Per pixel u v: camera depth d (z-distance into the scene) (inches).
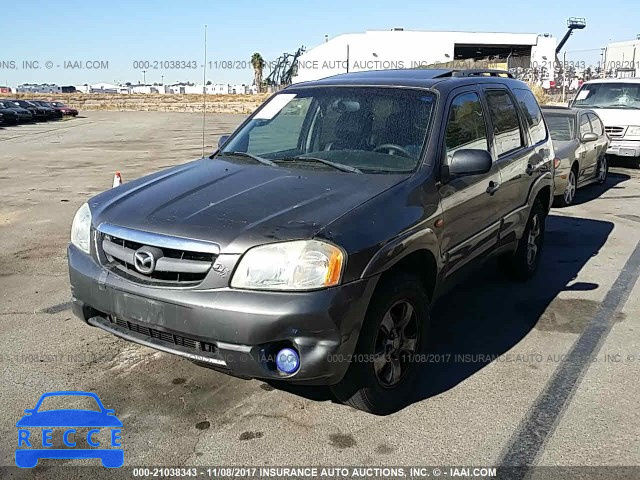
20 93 3260.3
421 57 2251.5
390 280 138.5
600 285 238.5
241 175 158.7
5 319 202.5
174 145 931.3
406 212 142.8
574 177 409.4
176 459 127.8
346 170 158.4
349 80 190.5
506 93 215.3
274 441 133.9
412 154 161.0
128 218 139.2
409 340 149.0
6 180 546.6
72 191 480.1
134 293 131.6
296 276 122.6
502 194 195.2
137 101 2605.8
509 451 130.3
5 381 159.0
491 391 155.6
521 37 2375.7
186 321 126.0
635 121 555.2
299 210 133.9
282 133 183.6
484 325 199.2
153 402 149.1
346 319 124.8
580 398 151.8
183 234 129.0
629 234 322.7
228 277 124.1
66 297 225.3
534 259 243.3
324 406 147.9
